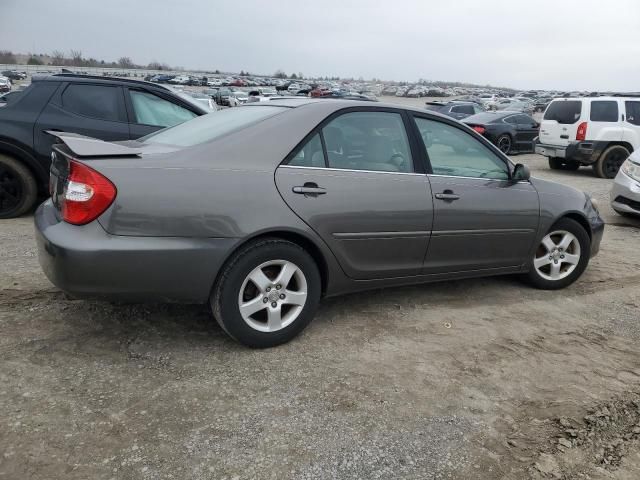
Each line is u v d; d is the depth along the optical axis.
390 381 3.11
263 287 3.26
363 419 2.74
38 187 6.24
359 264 3.63
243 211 3.10
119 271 2.87
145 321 3.67
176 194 2.95
